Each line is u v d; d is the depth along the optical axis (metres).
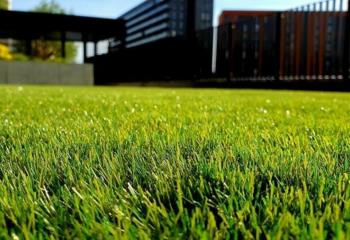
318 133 1.82
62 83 18.73
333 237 0.58
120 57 24.89
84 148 1.32
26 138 1.53
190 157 1.16
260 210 0.74
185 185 0.88
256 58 14.59
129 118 2.48
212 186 0.89
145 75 22.23
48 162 1.10
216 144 1.40
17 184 0.94
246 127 1.97
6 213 0.73
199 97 6.09
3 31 25.44
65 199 0.80
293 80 12.60
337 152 1.25
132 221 0.71
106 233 0.63
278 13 13.51
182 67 18.98
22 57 23.69
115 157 1.13
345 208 0.72
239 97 6.27
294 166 1.02
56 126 2.02
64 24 25.23
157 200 0.82
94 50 28.38
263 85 13.94
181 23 50.97
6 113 2.84
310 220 0.65
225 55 16.08
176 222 0.66
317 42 11.80
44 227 0.69
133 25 56.00
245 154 1.18
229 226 0.66
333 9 11.26
